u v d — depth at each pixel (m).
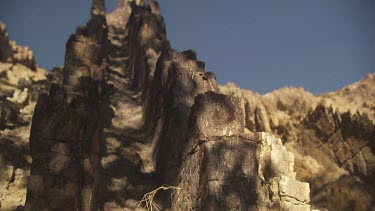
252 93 30.30
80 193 15.15
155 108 19.33
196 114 14.91
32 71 35.72
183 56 19.33
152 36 26.53
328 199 24.56
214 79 18.08
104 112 20.19
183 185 14.89
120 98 23.69
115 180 16.81
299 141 27.11
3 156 20.53
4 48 36.34
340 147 25.75
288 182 13.53
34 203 14.47
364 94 30.81
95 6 35.62
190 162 14.84
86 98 17.33
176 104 16.88
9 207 18.08
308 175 25.52
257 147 14.39
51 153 15.39
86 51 23.03
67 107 16.41
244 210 13.40
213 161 13.91
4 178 19.27
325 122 26.50
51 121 15.95
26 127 23.64
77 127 16.25
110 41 33.84
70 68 19.36
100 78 20.69
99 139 17.52
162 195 16.17
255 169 14.02
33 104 26.89
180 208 14.66
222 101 15.02
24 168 20.36
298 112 30.91
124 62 30.25
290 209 13.27
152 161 18.08
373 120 24.98
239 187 13.66
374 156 24.58
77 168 15.41
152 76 21.62
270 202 13.52
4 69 32.28
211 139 14.34
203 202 13.58
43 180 14.80
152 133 19.09
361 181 24.58
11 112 24.28
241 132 14.80
